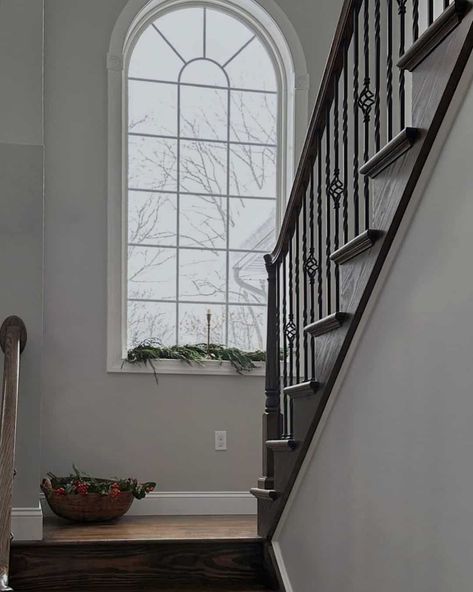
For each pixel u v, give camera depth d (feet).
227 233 18.11
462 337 7.05
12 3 13.29
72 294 16.70
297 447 11.14
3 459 10.18
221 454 17.06
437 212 7.57
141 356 16.78
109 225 16.93
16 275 12.92
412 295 8.05
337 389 9.96
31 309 12.92
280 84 18.54
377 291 8.82
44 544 12.05
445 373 7.34
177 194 17.97
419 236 7.92
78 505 14.37
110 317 16.78
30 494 12.53
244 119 18.44
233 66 18.49
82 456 16.46
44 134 16.89
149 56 18.13
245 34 18.61
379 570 8.65
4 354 12.59
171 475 16.79
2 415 11.07
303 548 11.16
